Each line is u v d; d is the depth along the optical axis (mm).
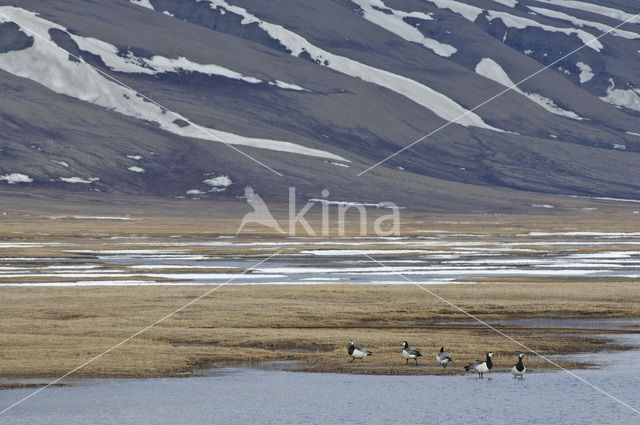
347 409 100188
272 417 97688
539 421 96312
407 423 95562
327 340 135125
